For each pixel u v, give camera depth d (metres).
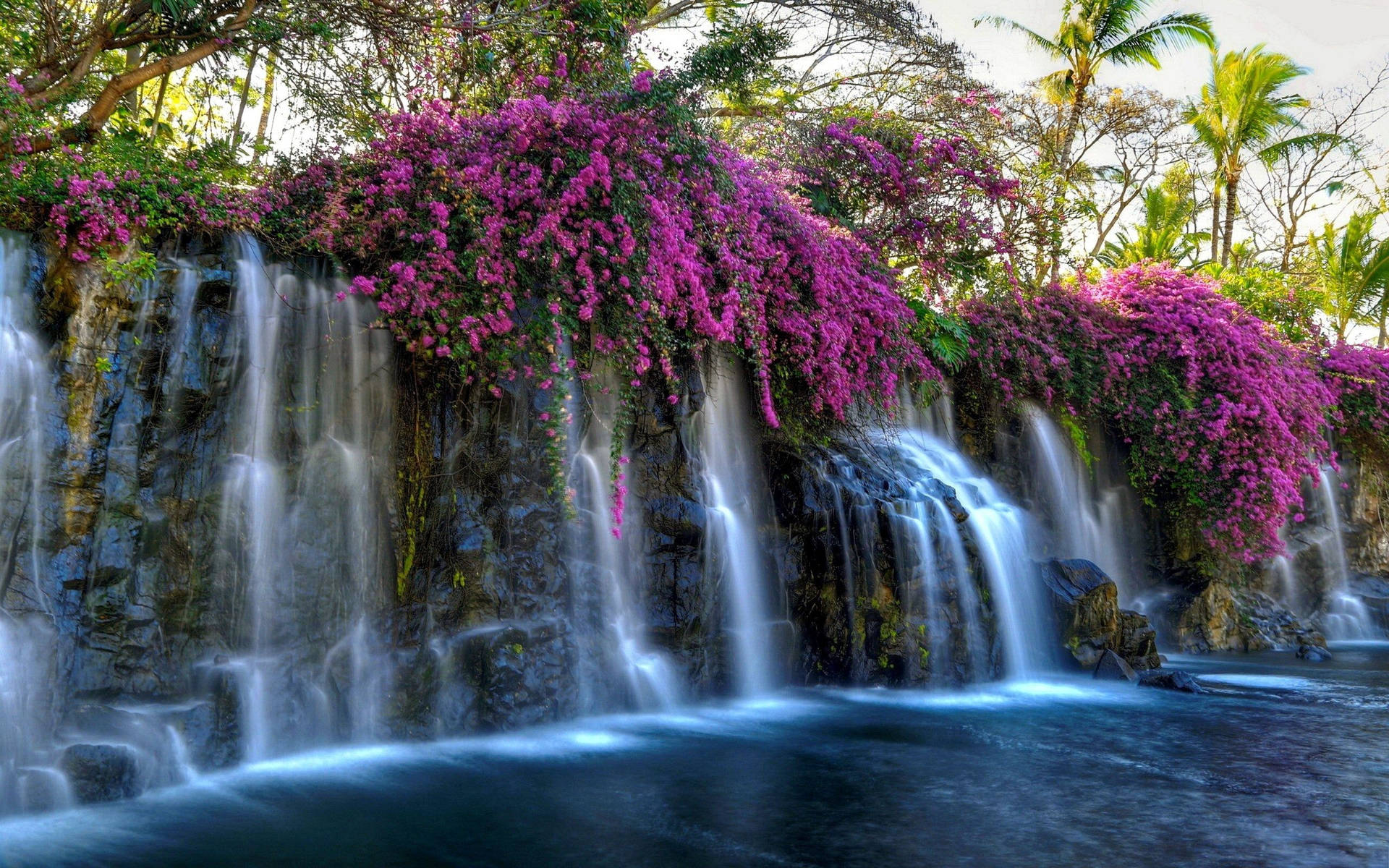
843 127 14.52
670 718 8.76
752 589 10.20
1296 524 18.41
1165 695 10.44
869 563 10.41
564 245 8.22
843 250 11.70
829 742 8.03
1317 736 8.46
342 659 7.45
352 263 8.13
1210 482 15.52
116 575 6.46
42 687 6.02
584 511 8.79
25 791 5.76
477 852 5.39
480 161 8.23
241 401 7.27
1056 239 16.02
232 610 7.01
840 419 11.17
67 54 8.95
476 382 8.30
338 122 10.47
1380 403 19.03
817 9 16.73
